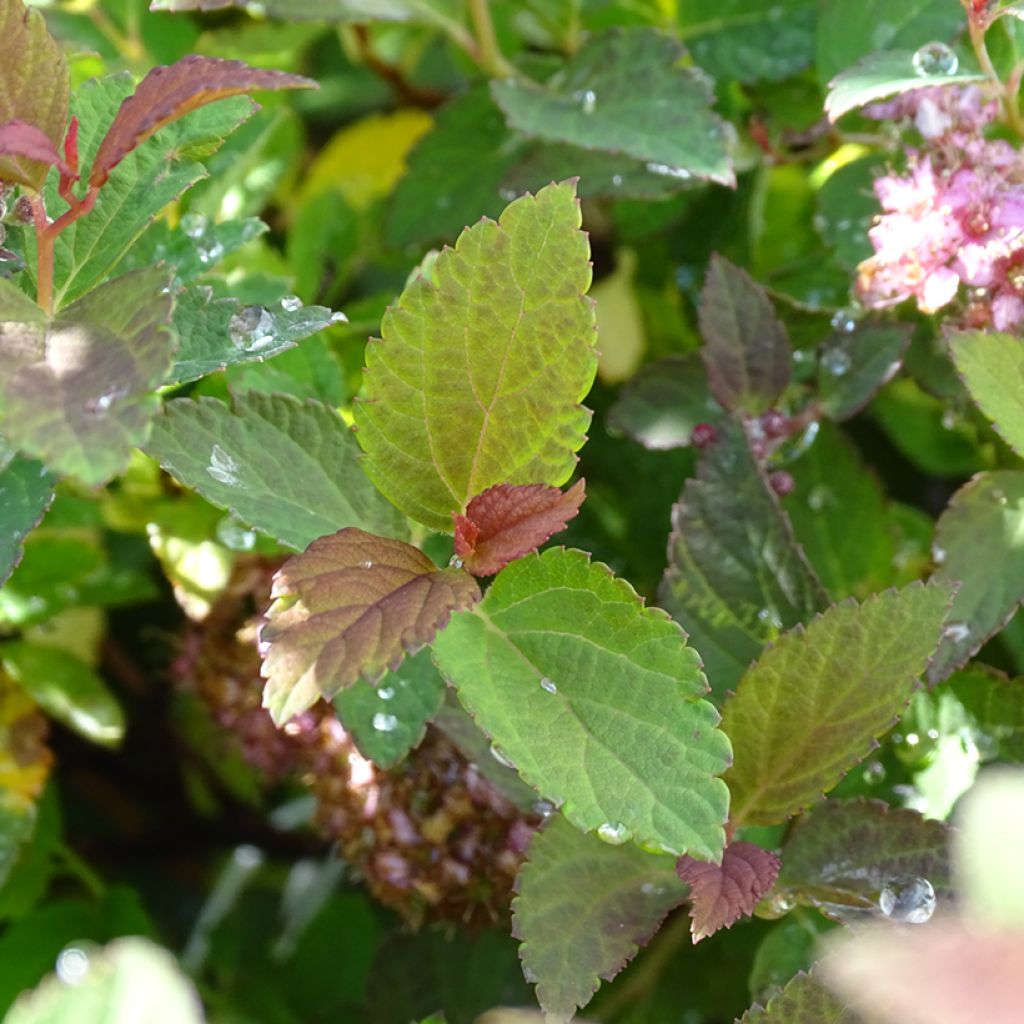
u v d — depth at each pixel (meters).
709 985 0.41
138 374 0.34
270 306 0.38
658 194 0.42
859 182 0.42
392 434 0.36
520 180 0.43
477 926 0.41
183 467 0.36
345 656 0.35
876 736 0.37
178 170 0.38
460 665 0.36
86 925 0.43
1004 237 0.39
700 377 0.42
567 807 0.35
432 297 0.36
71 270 0.37
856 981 0.31
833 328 0.42
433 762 0.40
